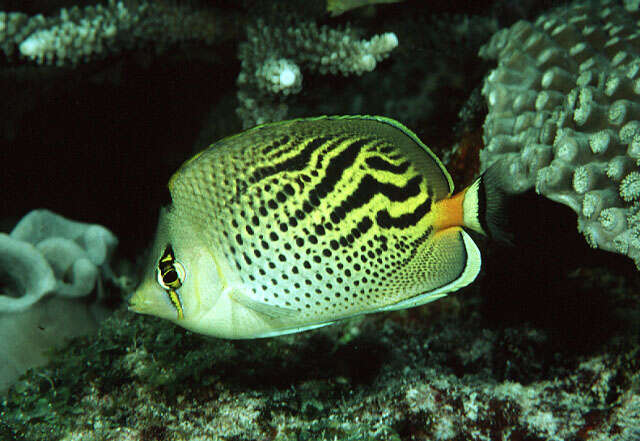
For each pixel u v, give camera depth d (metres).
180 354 0.40
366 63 0.43
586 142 0.36
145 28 0.45
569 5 0.48
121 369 0.40
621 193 0.35
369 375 0.42
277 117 0.45
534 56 0.42
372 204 0.33
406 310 0.47
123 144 0.59
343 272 0.33
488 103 0.43
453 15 0.49
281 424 0.37
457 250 0.33
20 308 0.42
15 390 0.40
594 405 0.38
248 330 0.33
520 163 0.39
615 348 0.40
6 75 0.47
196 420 0.38
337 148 0.33
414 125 0.49
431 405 0.37
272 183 0.32
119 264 0.64
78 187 0.62
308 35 0.44
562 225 0.41
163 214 0.33
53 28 0.43
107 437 0.37
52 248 0.46
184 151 0.59
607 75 0.38
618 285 0.43
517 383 0.39
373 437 0.35
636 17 0.43
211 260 0.32
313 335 0.44
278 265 0.33
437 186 0.33
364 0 0.43
